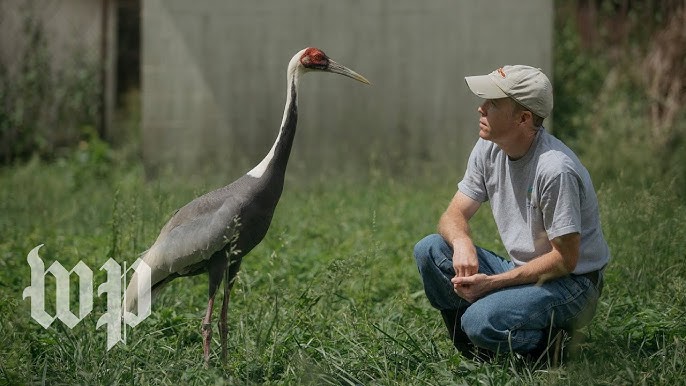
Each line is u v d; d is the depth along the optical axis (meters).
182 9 12.84
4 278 7.69
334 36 12.79
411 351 5.79
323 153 12.87
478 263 5.68
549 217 5.30
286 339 5.98
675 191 8.72
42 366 5.64
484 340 5.45
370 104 12.80
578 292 5.42
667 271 7.02
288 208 10.41
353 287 7.29
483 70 12.62
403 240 8.99
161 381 5.48
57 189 12.10
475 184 5.75
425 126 12.75
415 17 12.67
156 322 6.45
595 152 11.58
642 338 5.94
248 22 12.84
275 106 12.90
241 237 5.89
